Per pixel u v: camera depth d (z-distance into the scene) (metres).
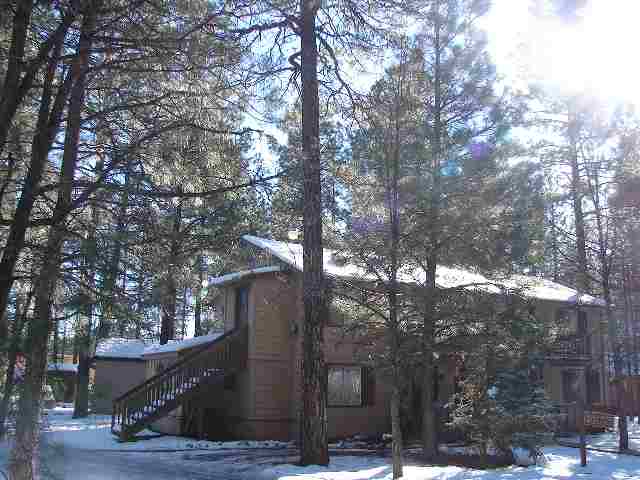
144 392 19.31
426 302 13.16
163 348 25.16
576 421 23.64
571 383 25.86
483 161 14.41
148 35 8.27
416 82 14.32
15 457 6.26
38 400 6.48
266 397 20.52
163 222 8.47
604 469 14.30
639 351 24.30
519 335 14.20
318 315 14.30
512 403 14.59
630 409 29.19
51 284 6.97
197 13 8.63
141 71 8.38
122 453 16.39
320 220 13.41
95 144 9.64
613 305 23.81
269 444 18.95
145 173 8.59
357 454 16.55
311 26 13.93
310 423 14.09
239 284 22.28
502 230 14.48
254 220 9.15
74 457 14.67
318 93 14.30
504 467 14.25
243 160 9.58
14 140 7.77
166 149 9.27
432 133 14.00
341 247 13.05
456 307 13.75
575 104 24.33
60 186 7.71
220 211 8.61
